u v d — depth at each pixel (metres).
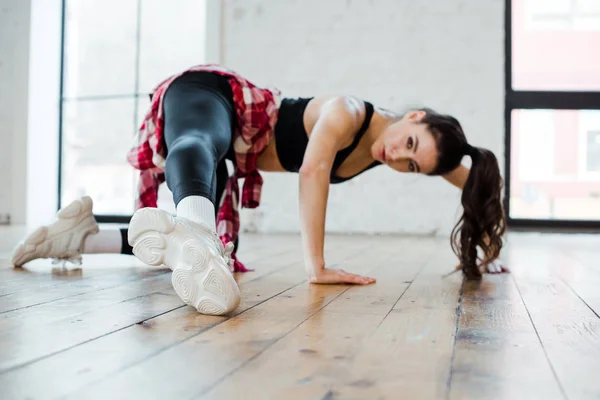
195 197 1.27
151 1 5.58
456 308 1.36
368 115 1.89
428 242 3.91
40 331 1.03
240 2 5.21
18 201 5.64
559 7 5.24
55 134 5.80
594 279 1.94
